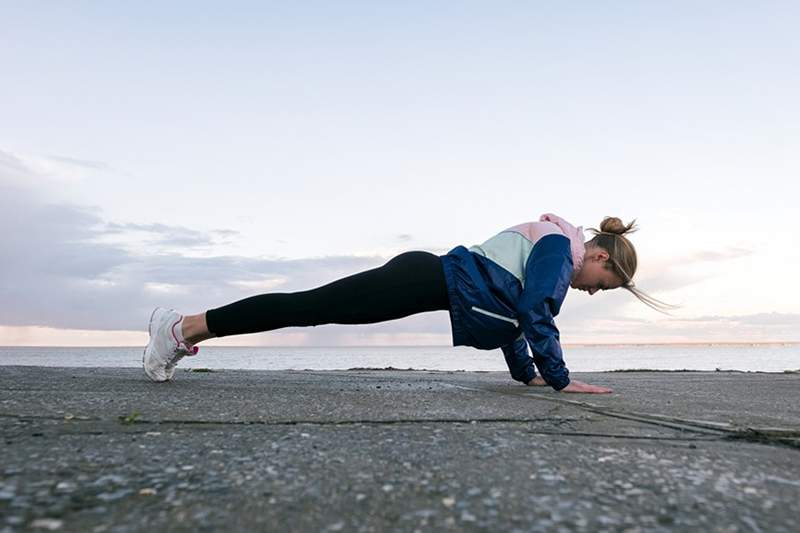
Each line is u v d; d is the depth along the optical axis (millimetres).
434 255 3186
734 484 1263
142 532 935
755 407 2688
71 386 3062
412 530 968
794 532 986
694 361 44594
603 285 3527
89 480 1198
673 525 1005
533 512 1059
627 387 3990
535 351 3178
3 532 915
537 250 3172
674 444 1696
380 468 1341
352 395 2854
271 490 1163
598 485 1229
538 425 1984
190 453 1453
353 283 3074
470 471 1325
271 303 3158
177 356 3432
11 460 1341
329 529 967
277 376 4711
